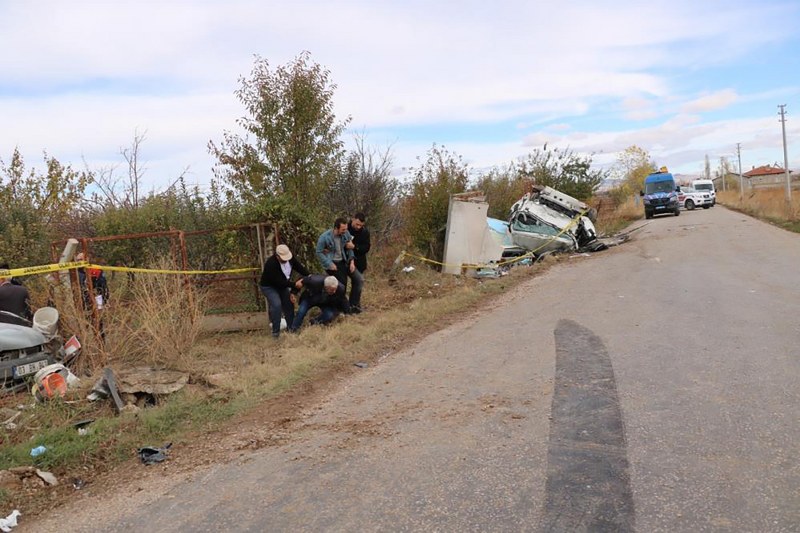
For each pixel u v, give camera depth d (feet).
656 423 15.17
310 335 28.66
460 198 54.95
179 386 21.31
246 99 40.11
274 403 20.02
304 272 30.91
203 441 17.17
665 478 12.29
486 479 12.87
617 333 25.21
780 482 11.84
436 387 20.13
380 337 28.45
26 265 38.42
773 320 25.11
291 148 40.29
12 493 14.20
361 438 16.07
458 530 10.97
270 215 33.96
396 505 12.11
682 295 32.76
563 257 59.11
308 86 40.09
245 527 11.83
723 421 14.97
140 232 37.24
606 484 12.21
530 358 22.62
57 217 45.16
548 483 12.44
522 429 15.52
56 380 21.20
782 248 52.49
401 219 60.39
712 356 20.58
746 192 197.88
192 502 13.24
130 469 15.66
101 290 28.19
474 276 51.80
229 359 25.75
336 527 11.47
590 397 17.52
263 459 15.34
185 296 27.89
